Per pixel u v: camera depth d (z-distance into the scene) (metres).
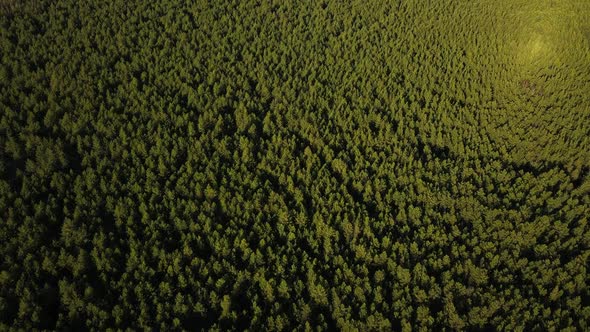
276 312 43.25
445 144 68.69
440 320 44.59
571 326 43.34
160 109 63.69
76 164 54.97
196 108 67.56
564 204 57.81
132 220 48.19
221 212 52.59
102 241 45.06
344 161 61.75
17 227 45.16
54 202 48.22
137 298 42.47
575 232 53.41
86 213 47.84
